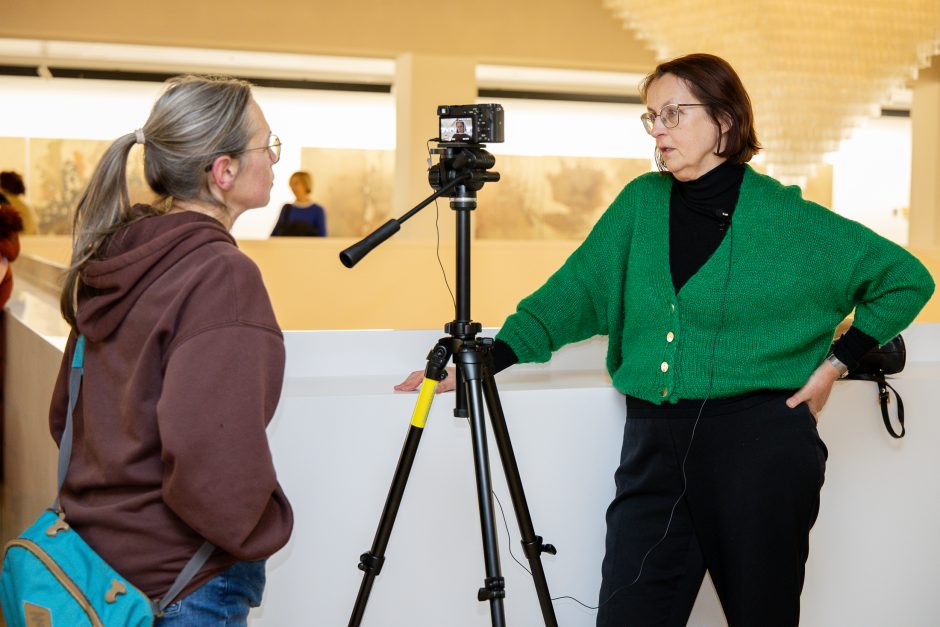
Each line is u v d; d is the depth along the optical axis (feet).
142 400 3.95
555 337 6.23
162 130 4.19
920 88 28.19
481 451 5.13
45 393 7.55
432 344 7.23
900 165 34.71
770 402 5.60
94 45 24.76
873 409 6.88
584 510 6.48
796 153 21.52
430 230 25.12
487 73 28.53
